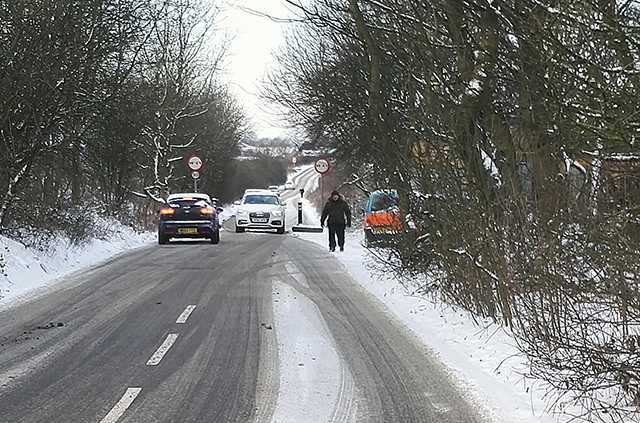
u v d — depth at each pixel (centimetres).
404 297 1391
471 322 1104
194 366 865
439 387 783
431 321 1155
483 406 715
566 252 721
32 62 1884
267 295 1422
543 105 774
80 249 2177
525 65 788
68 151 2275
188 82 4166
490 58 888
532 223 828
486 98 962
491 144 1021
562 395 717
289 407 709
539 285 771
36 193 2172
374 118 1329
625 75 663
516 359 877
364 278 1688
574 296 705
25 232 1936
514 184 901
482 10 848
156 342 995
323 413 692
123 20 2180
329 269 1873
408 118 1235
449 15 968
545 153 802
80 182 2606
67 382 793
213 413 688
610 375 700
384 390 771
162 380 803
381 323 1147
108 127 2455
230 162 6400
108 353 930
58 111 2086
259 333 1059
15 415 678
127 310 1250
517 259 884
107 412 688
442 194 1154
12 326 1106
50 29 1919
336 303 1336
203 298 1383
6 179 1941
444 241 1135
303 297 1402
